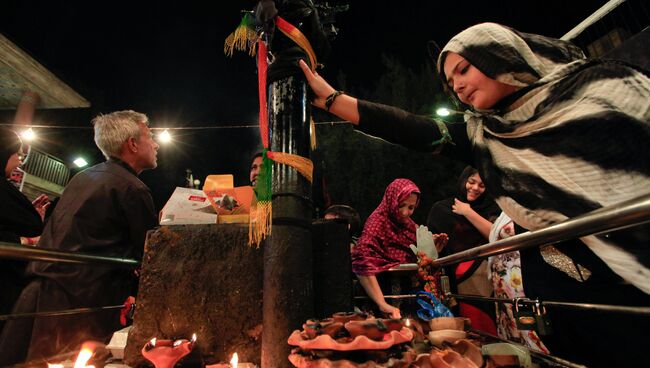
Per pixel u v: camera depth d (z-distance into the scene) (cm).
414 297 200
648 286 93
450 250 273
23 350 179
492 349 108
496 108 135
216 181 191
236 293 152
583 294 115
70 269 193
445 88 156
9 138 267
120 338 157
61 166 862
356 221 297
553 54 126
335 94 147
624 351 105
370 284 223
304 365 89
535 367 109
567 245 120
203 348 147
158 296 153
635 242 97
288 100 143
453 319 137
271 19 142
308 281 129
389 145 712
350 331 91
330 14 170
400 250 246
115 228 213
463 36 131
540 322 121
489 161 129
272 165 139
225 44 156
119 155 242
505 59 122
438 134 146
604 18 369
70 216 204
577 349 120
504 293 176
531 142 115
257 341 147
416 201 251
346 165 744
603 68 110
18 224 235
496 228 190
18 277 242
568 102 111
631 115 101
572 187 104
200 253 158
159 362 121
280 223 131
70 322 186
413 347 120
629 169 99
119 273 213
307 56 151
